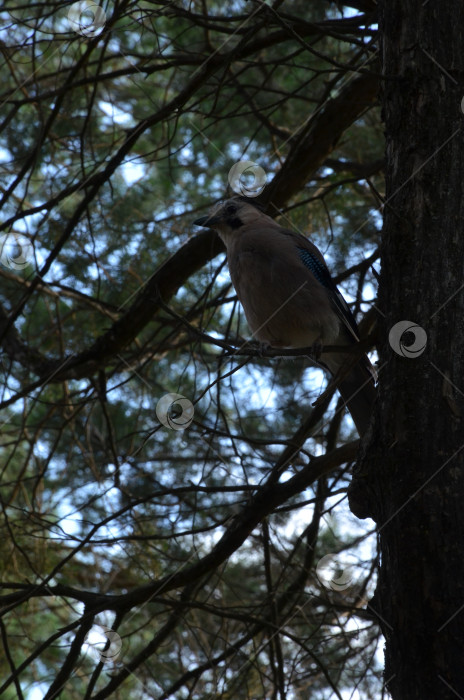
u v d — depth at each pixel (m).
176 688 8.81
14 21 9.83
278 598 10.47
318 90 12.20
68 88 9.45
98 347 10.66
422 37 6.27
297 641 8.47
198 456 12.38
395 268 6.01
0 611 7.64
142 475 10.72
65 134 11.87
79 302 12.22
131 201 12.05
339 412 9.91
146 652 8.89
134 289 11.63
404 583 5.33
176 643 11.37
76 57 10.63
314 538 9.79
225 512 11.79
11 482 10.08
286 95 10.05
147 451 12.41
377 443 5.74
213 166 12.95
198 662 10.73
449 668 5.10
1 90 12.24
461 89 6.18
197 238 10.31
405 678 5.21
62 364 9.89
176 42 10.83
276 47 11.65
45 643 7.68
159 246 11.86
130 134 9.85
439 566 5.28
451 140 6.09
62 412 11.27
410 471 5.51
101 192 11.97
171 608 8.70
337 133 10.01
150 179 13.02
